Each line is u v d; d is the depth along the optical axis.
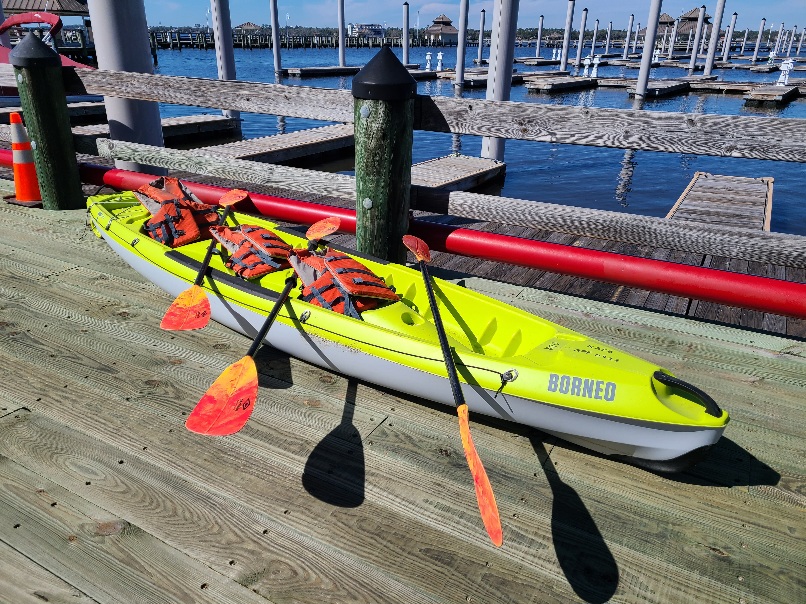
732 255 4.20
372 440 3.04
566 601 2.20
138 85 6.16
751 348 4.11
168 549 2.35
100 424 3.08
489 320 3.46
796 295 3.78
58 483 2.67
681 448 2.61
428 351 3.02
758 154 3.78
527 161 17.38
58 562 2.28
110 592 2.17
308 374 3.62
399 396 3.42
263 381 3.53
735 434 3.18
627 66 54.09
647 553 2.42
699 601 2.22
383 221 4.35
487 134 4.56
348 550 2.38
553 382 2.76
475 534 2.49
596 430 2.76
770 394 3.55
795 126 3.61
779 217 11.97
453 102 4.56
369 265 4.11
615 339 4.21
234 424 2.70
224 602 2.14
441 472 2.84
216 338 4.02
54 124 6.33
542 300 4.88
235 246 4.11
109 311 4.34
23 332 3.99
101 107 18.69
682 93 34.12
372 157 4.12
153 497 2.61
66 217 6.50
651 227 4.35
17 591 2.16
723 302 4.04
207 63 46.91
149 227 4.58
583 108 4.21
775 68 53.34
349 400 3.38
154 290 4.71
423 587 2.24
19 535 2.39
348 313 3.40
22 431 3.01
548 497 2.71
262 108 5.50
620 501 2.70
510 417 2.96
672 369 3.82
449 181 10.63
